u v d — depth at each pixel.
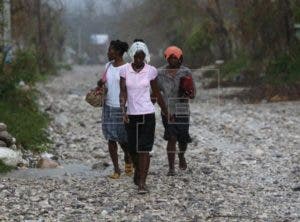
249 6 70.81
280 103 59.62
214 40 97.75
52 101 60.44
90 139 37.44
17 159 27.89
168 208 21.05
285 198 22.45
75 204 21.44
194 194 23.00
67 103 61.91
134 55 22.91
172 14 107.69
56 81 110.88
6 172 26.44
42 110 47.22
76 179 25.66
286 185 24.53
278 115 49.31
